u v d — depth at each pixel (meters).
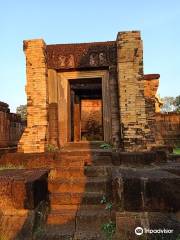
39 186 4.88
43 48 8.17
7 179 4.73
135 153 6.86
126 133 7.63
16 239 4.27
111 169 6.08
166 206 4.36
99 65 8.33
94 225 4.74
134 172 5.31
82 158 6.96
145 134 7.62
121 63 7.83
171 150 8.29
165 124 15.25
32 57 8.15
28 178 4.82
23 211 4.55
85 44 8.41
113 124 8.23
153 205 4.38
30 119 8.05
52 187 5.76
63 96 8.70
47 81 8.36
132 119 7.68
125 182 4.46
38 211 4.70
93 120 18.75
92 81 9.30
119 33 7.91
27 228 4.38
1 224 4.43
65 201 5.43
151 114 9.13
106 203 5.31
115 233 4.32
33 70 8.13
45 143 7.91
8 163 7.10
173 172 5.70
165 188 4.41
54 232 4.48
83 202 5.38
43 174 5.28
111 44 8.34
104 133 8.49
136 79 7.77
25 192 4.59
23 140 7.90
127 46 7.84
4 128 10.75
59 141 8.55
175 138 15.05
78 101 14.16
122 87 7.79
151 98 9.39
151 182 4.42
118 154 6.86
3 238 4.25
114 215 4.71
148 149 7.56
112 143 8.23
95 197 5.38
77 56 8.40
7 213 4.55
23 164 7.05
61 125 8.63
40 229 4.54
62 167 6.55
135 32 7.87
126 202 4.42
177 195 4.39
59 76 8.72
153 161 6.79
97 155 7.20
